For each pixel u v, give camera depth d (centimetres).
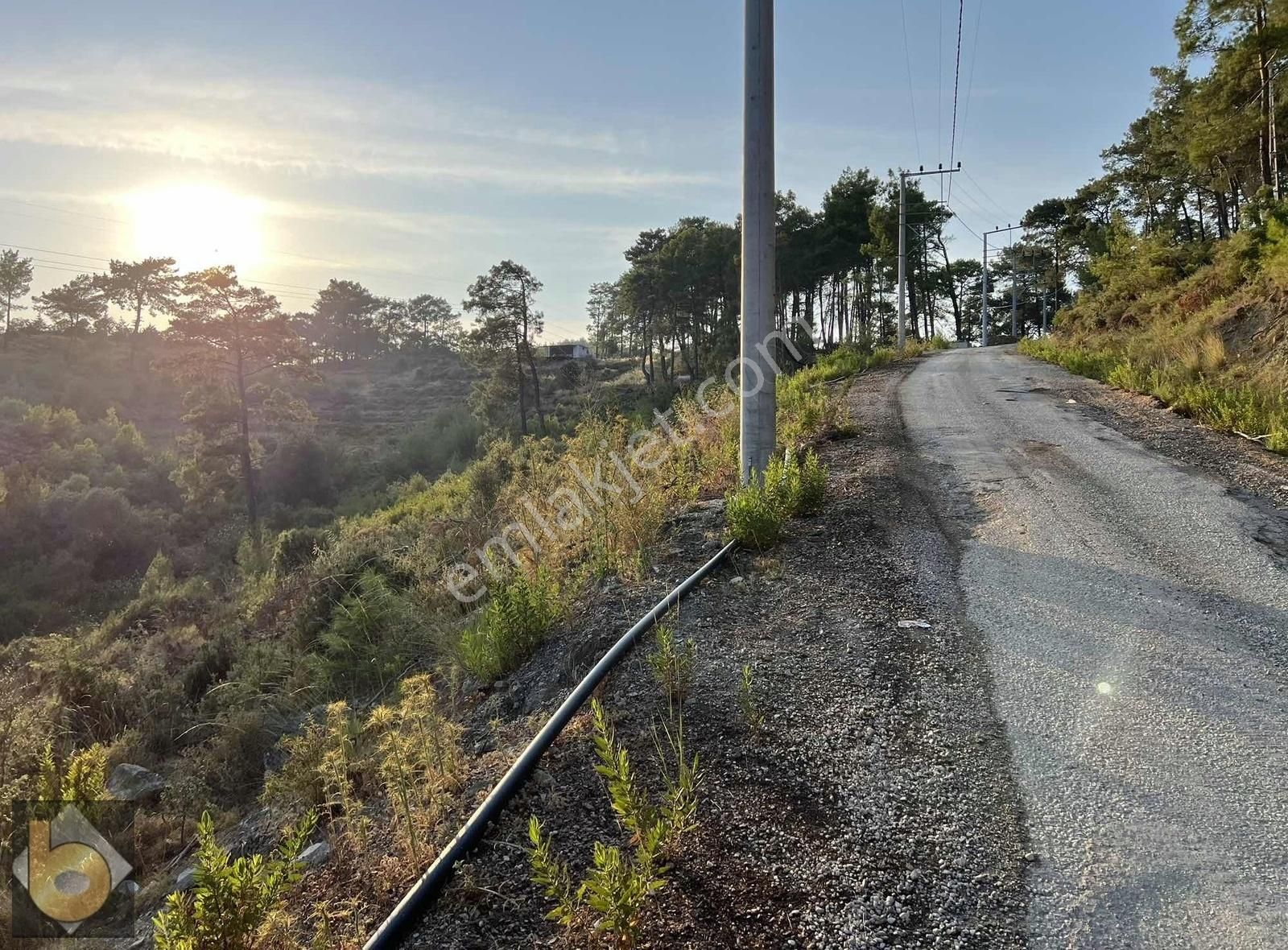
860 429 1088
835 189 4962
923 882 248
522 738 363
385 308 13275
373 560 1041
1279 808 281
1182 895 241
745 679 358
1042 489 730
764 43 696
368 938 245
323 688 684
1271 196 1692
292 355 4069
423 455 5566
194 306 3791
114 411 5612
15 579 3284
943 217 5406
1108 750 323
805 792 298
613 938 224
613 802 251
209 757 571
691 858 261
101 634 1527
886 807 289
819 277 5169
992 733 339
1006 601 487
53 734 600
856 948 221
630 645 437
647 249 6359
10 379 6347
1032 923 231
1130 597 480
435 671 589
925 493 750
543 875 234
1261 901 237
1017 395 1335
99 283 8569
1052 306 7125
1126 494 701
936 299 7069
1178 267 2044
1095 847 264
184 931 221
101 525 3725
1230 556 541
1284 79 2111
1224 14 2112
